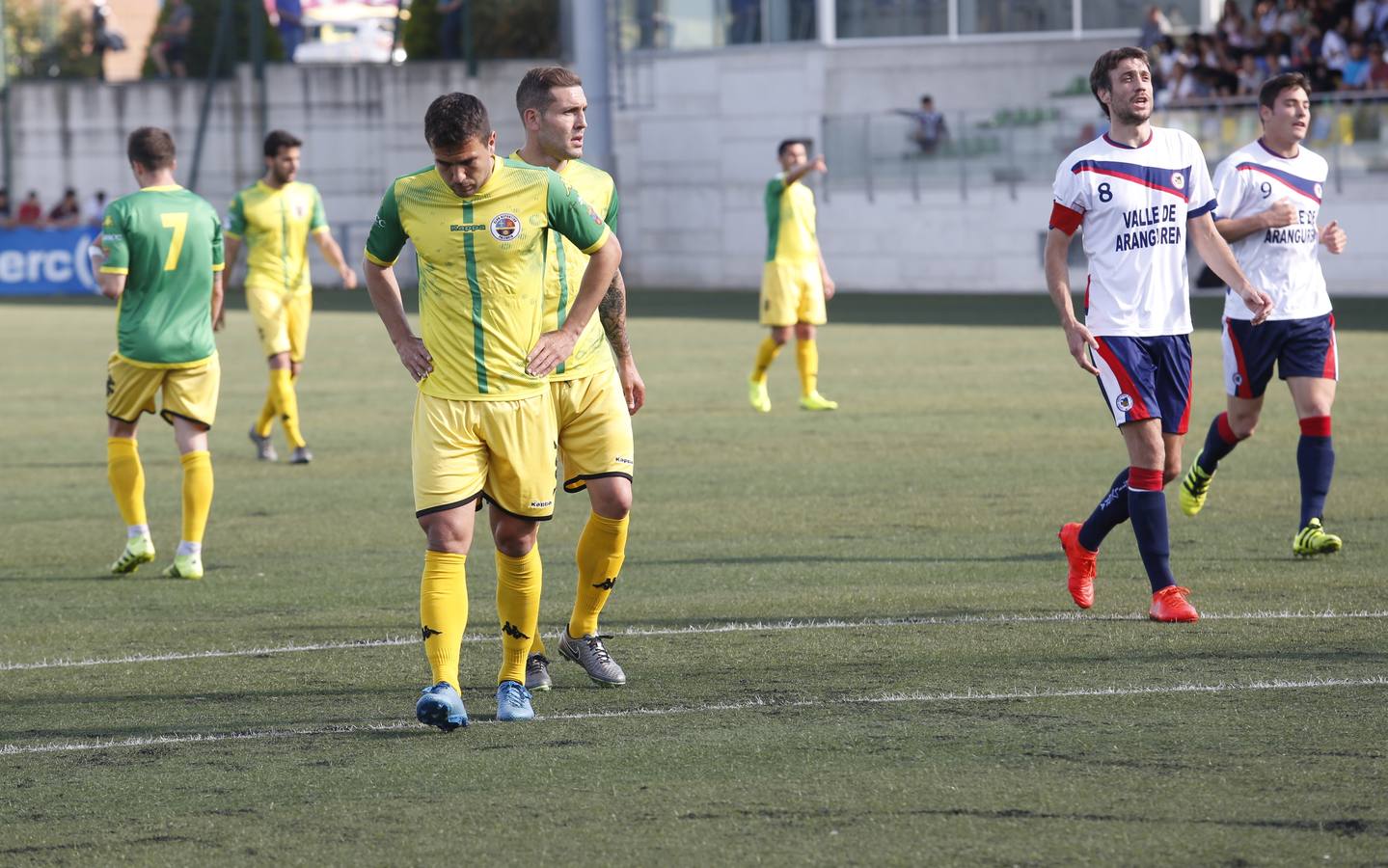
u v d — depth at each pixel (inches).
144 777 334.6
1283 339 552.7
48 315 2003.0
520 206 357.4
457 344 361.4
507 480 367.2
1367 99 1921.8
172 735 367.9
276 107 2733.8
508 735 361.1
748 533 618.5
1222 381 1104.8
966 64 2362.2
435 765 339.0
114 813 312.3
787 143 986.1
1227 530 601.0
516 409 363.9
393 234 365.7
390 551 604.1
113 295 557.3
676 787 319.9
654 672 416.8
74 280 2493.8
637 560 571.2
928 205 2279.8
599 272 367.6
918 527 625.3
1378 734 345.1
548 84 406.0
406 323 371.2
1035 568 544.7
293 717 382.3
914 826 295.0
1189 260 1989.4
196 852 291.1
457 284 358.6
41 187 2755.9
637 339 1553.9
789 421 953.5
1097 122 2159.2
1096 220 473.4
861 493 705.0
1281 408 949.2
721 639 451.8
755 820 299.9
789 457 814.5
